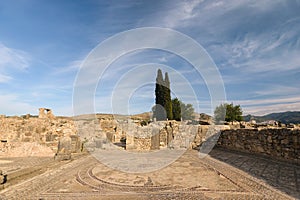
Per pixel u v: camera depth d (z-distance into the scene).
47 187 5.35
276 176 5.90
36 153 11.63
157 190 5.05
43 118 13.65
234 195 4.57
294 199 4.19
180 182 5.72
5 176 5.72
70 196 4.67
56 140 13.41
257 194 4.58
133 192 4.91
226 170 7.14
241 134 11.05
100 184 5.60
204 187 5.22
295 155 7.07
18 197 4.61
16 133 12.94
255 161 8.38
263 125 13.21
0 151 11.21
